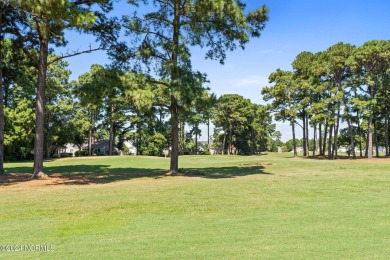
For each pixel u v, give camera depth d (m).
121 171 21.62
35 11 12.40
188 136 72.94
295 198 10.03
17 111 42.62
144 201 9.48
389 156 44.88
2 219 7.52
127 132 60.62
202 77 15.37
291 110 44.06
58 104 47.41
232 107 67.00
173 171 18.09
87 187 12.63
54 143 51.41
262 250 5.36
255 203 9.26
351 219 7.39
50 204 9.08
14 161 42.25
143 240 5.95
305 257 5.04
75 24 12.55
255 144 81.75
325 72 40.25
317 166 25.23
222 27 16.81
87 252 5.35
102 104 15.30
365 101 37.16
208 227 6.81
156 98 15.95
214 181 14.44
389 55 34.84
